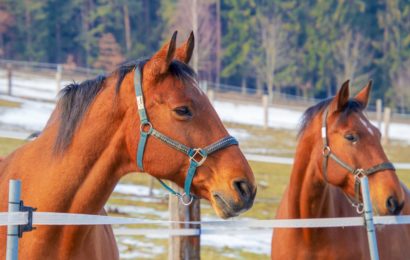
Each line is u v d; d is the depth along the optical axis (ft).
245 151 82.69
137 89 15.57
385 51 221.25
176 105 15.28
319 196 24.89
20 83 122.42
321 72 213.05
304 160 25.27
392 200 23.35
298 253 24.66
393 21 223.30
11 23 206.80
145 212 51.39
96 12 218.79
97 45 208.13
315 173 24.89
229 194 14.96
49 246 15.48
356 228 25.05
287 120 124.88
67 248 15.62
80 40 212.43
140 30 221.66
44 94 109.40
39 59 207.82
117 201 54.08
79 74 157.48
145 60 16.01
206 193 15.44
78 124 15.79
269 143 95.76
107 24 213.66
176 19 174.50
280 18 219.20
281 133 107.24
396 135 123.44
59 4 216.33
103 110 15.74
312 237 24.34
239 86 220.23
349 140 24.16
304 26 224.74
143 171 15.81
